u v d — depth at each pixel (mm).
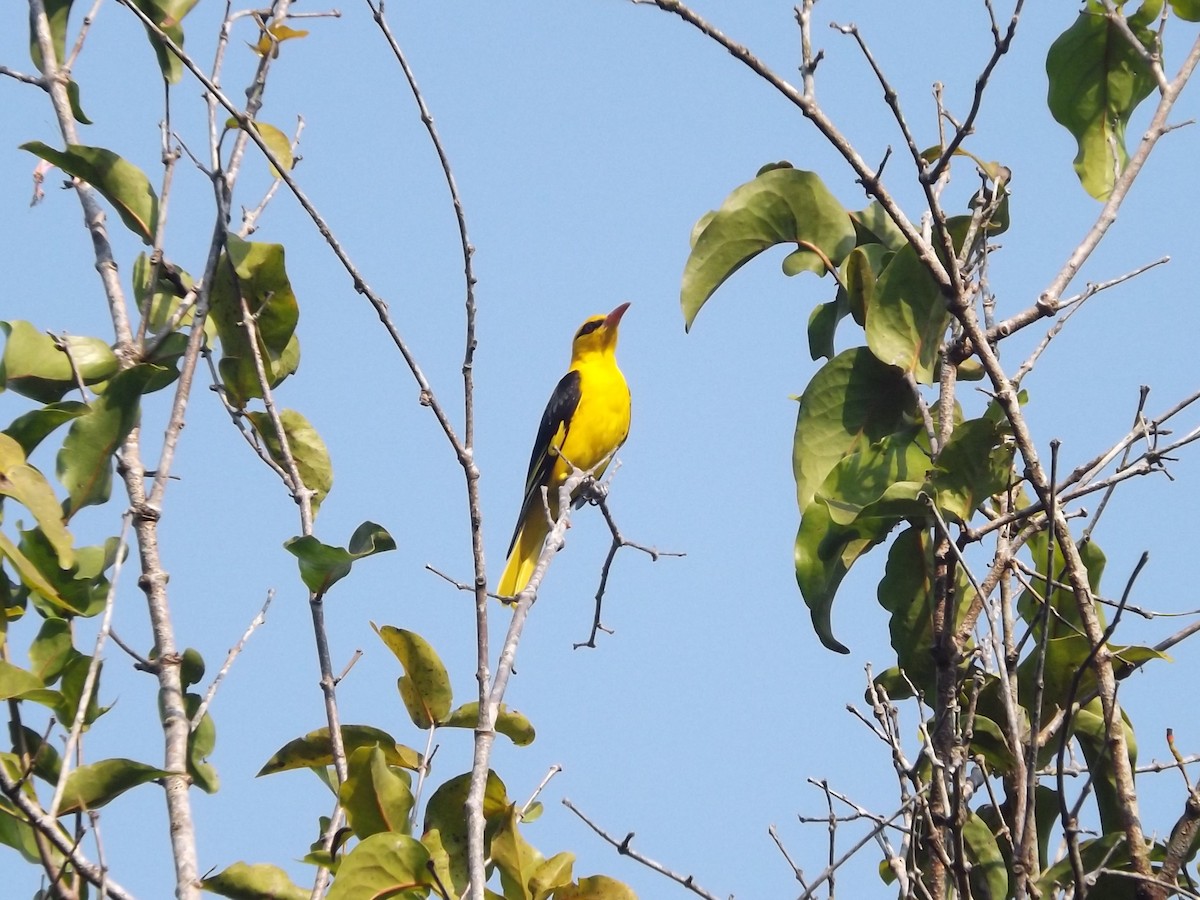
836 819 8648
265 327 12023
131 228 11625
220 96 9211
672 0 9195
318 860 9414
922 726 8570
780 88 9391
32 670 9516
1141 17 11969
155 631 9492
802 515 10383
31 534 9797
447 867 9273
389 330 9180
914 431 10836
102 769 8617
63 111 11508
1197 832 8547
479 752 8547
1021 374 9805
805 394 10914
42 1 11953
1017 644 9109
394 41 9508
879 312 10758
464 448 9172
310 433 12258
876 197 9539
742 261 11250
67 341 10719
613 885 9797
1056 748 10047
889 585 10430
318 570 10234
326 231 9188
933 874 8602
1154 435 9203
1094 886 9086
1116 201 10578
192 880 8422
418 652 10391
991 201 10922
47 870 7977
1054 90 12133
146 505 9664
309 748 10328
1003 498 10773
